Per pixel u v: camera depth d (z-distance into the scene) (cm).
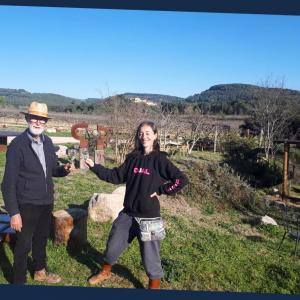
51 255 376
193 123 1797
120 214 321
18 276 307
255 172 1090
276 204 845
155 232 304
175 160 1141
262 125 1641
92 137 1223
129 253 397
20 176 297
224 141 1684
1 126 2470
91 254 393
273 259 452
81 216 404
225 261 419
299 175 1123
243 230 582
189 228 538
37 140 303
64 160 1009
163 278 357
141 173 304
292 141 959
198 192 726
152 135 307
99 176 318
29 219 301
